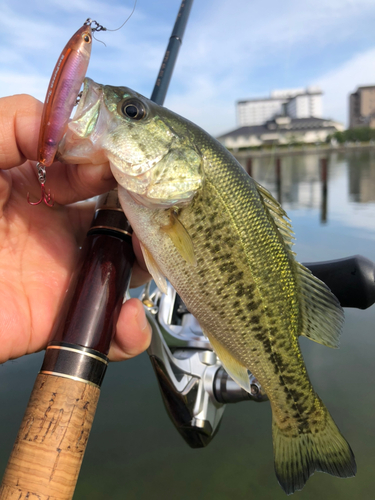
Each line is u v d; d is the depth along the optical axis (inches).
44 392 37.8
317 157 1644.9
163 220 54.6
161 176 52.9
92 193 56.2
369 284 59.7
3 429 101.6
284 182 753.0
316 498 88.8
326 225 308.0
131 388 127.2
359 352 134.0
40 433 35.8
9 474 34.5
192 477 95.6
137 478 95.7
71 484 36.3
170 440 107.0
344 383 120.3
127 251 51.1
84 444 38.4
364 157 1385.3
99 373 41.1
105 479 95.1
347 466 57.8
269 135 3019.2
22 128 47.0
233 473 96.7
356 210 370.0
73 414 37.6
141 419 114.0
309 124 3115.2
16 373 124.6
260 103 4562.0
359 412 108.9
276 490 91.4
